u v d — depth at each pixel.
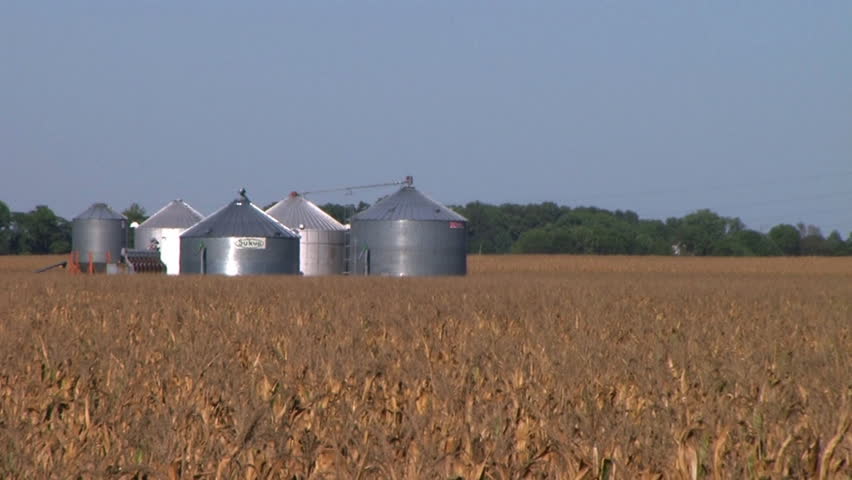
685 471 11.23
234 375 18.11
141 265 116.62
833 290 70.19
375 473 11.34
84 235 141.12
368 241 106.00
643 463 11.54
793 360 21.73
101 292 60.31
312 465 11.59
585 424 13.09
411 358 20.80
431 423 13.33
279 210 118.00
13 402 15.73
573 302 49.31
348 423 13.14
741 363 19.39
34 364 19.89
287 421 13.59
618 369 19.38
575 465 11.17
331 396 15.71
